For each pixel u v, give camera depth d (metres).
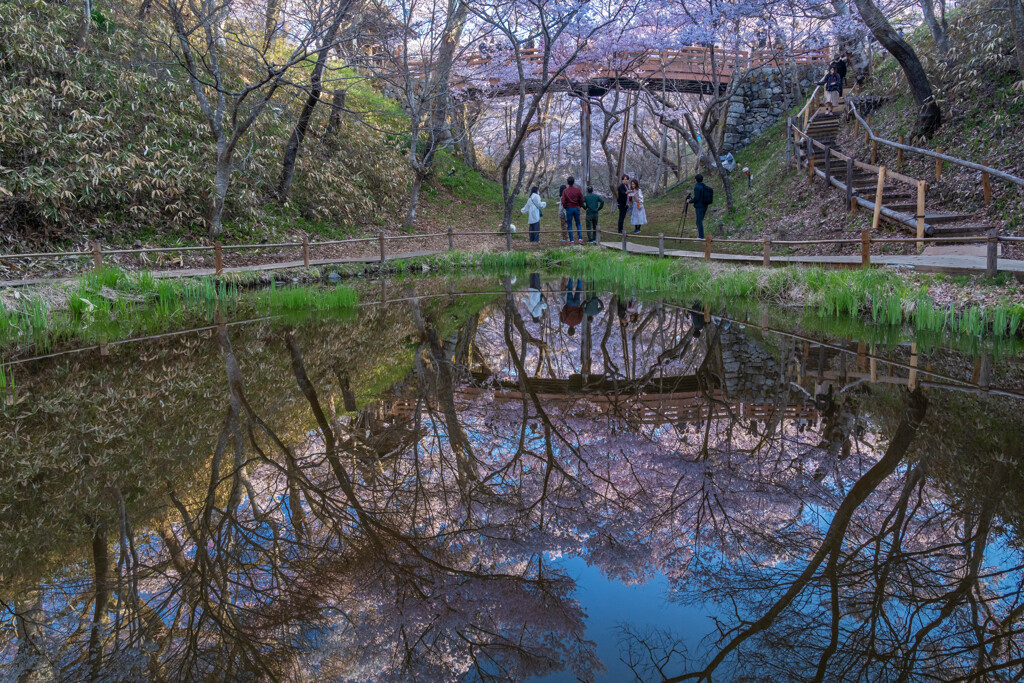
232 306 10.04
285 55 18.94
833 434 4.41
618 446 4.42
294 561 2.90
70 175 12.80
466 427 4.84
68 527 3.14
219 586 2.68
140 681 2.09
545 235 20.56
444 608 2.58
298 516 3.28
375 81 24.48
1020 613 2.49
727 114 23.89
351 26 14.56
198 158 15.33
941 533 3.05
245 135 16.73
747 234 16.58
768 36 19.48
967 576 2.72
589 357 7.26
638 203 18.67
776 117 25.69
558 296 11.93
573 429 4.81
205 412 4.90
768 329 8.27
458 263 16.00
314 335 7.90
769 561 2.93
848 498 3.46
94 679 2.09
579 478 3.90
